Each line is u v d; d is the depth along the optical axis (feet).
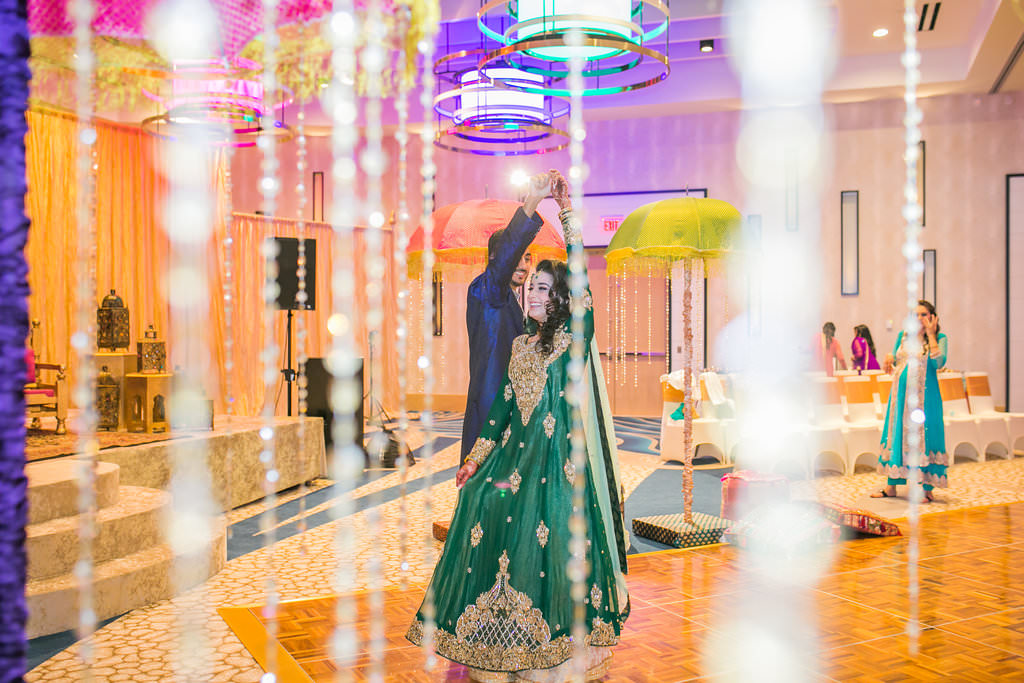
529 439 9.41
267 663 10.25
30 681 9.81
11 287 4.50
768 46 33.83
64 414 19.53
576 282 9.37
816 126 37.52
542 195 10.57
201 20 5.31
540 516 9.05
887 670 10.02
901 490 22.57
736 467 25.36
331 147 41.34
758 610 12.28
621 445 31.19
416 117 37.88
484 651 8.85
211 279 32.89
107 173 29.99
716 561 15.14
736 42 33.83
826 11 30.48
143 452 17.85
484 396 13.12
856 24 31.01
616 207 40.14
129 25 5.22
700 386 27.50
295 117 38.65
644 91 37.27
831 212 37.47
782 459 24.27
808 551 15.75
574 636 8.79
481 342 13.21
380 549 16.24
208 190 32.96
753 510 17.03
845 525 16.90
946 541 16.65
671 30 31.99
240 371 33.17
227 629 11.62
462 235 14.73
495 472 9.56
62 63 5.58
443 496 21.52
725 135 38.70
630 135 39.86
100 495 13.89
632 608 12.39
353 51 5.81
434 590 9.53
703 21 31.58
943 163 36.24
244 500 20.45
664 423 27.61
